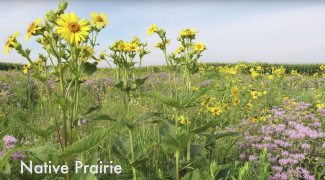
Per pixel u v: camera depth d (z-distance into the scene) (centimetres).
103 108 541
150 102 582
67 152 142
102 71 1384
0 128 370
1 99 596
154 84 907
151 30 229
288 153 256
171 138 175
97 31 204
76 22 144
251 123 378
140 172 242
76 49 168
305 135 298
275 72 873
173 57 232
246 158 271
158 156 286
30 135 347
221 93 362
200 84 807
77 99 189
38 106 541
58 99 138
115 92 777
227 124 379
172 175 219
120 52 223
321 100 604
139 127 416
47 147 150
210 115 291
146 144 314
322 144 287
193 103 224
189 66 224
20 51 139
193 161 203
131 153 230
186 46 227
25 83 721
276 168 224
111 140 337
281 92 748
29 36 139
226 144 306
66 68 179
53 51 151
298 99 661
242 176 146
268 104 601
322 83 994
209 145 235
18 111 488
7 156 161
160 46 224
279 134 330
